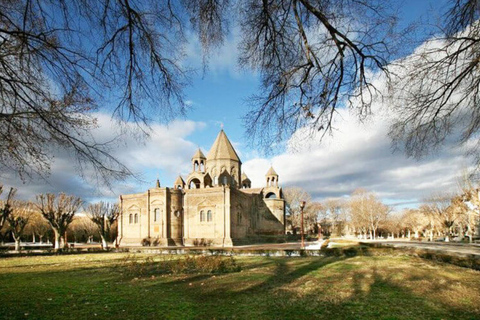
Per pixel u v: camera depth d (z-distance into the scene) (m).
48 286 14.24
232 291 12.60
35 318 9.12
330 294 11.75
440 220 65.81
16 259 28.92
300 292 12.21
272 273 17.72
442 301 10.30
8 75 5.96
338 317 8.87
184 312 9.55
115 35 6.02
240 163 71.25
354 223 88.62
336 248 30.41
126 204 58.47
